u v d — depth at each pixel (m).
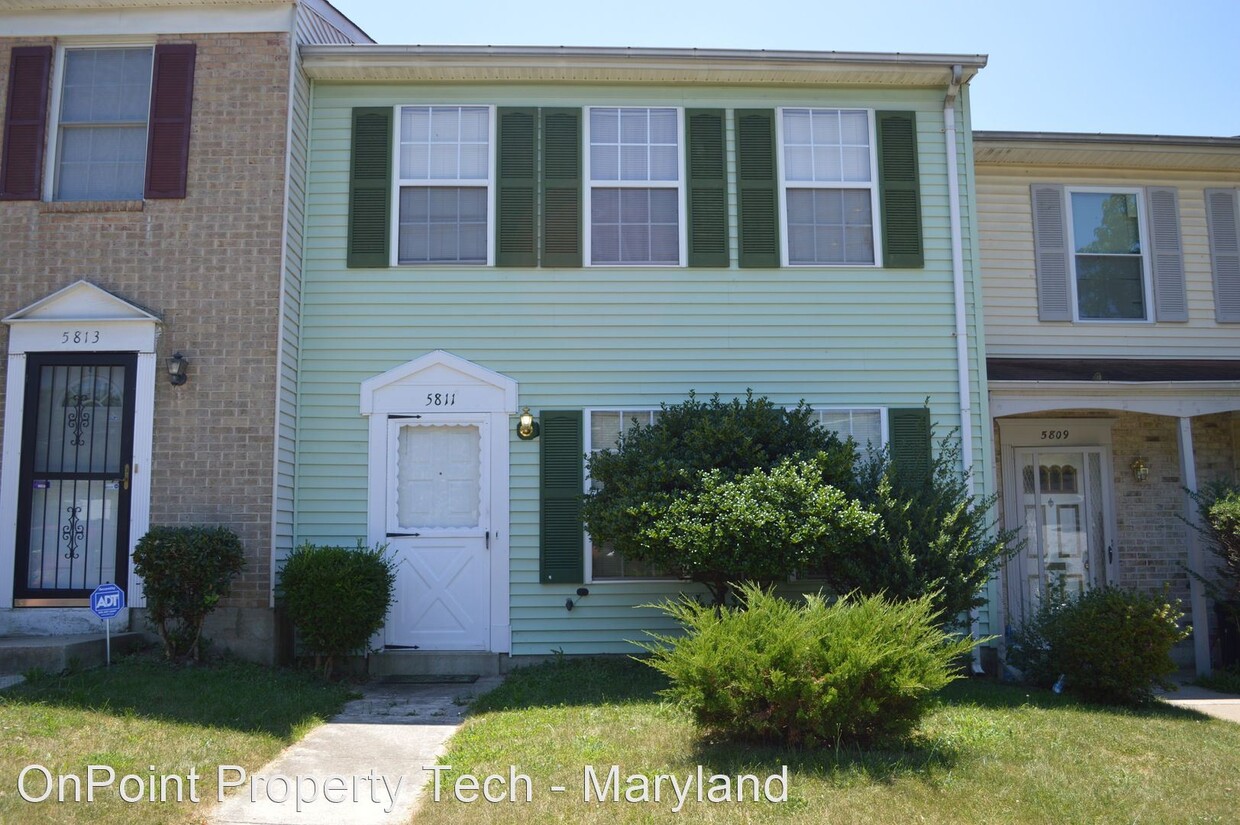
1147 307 11.40
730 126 10.13
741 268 9.88
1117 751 6.33
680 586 9.45
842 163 10.15
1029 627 9.05
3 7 9.41
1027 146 10.95
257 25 9.43
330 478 9.44
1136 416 11.31
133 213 9.18
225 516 8.81
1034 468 11.19
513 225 9.82
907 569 8.22
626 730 6.57
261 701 7.31
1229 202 11.73
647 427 9.10
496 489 9.48
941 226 10.11
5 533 8.78
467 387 9.61
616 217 9.92
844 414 9.76
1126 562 11.05
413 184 9.89
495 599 9.36
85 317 9.00
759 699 5.88
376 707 7.75
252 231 9.14
